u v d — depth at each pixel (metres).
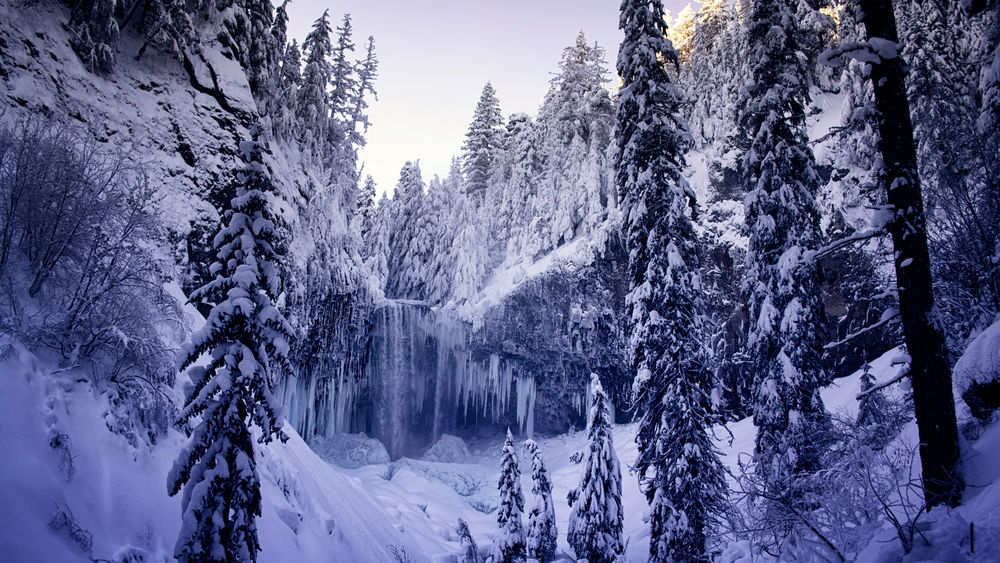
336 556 13.07
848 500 6.75
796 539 7.17
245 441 7.76
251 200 8.48
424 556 18.52
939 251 15.98
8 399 8.12
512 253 42.56
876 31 7.46
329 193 33.16
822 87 34.59
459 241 40.78
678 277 14.11
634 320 15.01
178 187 20.41
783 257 14.27
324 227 30.61
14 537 6.69
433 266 41.62
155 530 8.85
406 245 43.34
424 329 39.47
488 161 54.56
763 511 7.57
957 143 16.20
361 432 37.53
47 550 6.93
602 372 37.09
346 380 36.34
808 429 11.76
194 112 22.53
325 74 34.25
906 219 7.11
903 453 7.61
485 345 38.50
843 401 21.83
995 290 13.81
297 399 31.03
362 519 16.70
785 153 15.27
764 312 15.07
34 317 9.80
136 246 11.86
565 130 43.84
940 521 5.73
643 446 14.90
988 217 14.84
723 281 31.25
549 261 38.03
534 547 17.97
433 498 29.59
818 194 29.11
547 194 41.03
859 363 26.38
